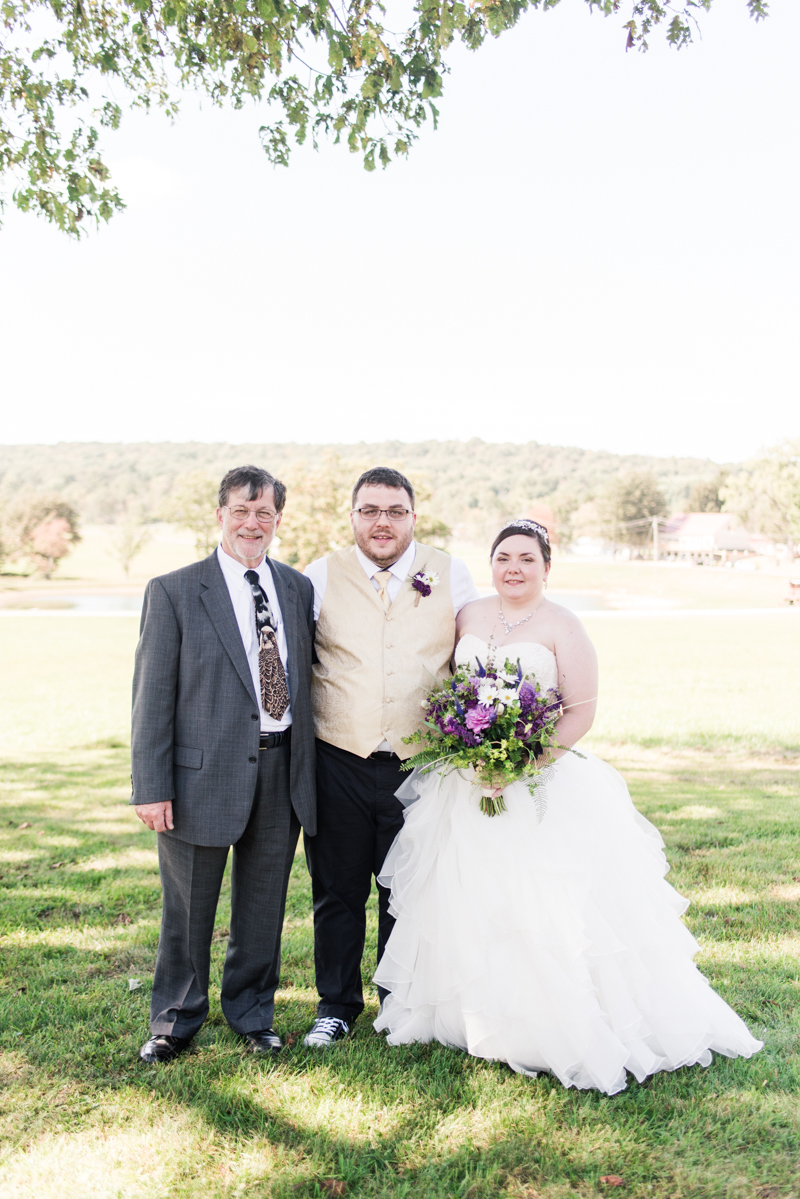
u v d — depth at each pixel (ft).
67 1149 7.46
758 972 10.78
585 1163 7.25
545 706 8.86
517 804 8.89
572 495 290.15
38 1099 8.21
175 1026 9.12
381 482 9.70
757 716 31.68
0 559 195.93
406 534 9.86
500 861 8.66
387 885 9.44
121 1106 8.09
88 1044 9.19
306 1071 8.68
